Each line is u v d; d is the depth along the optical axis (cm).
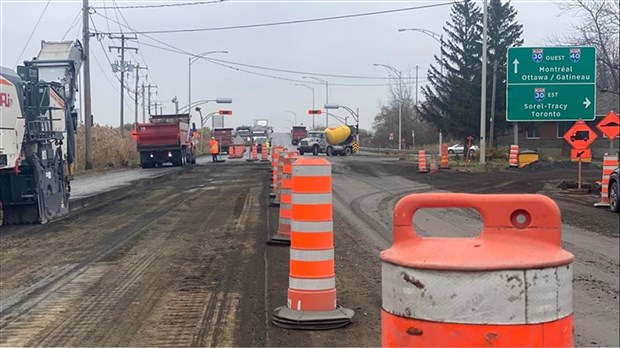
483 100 3728
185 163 4172
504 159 4297
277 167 1820
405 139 9219
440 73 5753
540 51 3027
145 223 1436
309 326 631
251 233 1266
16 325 666
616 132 2014
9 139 1290
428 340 273
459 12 5597
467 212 1573
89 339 615
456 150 6000
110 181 2684
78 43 1783
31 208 1434
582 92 3023
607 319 668
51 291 812
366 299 749
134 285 838
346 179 2781
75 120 1722
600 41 3641
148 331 637
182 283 844
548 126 5747
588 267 927
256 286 820
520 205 294
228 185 2492
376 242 1152
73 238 1238
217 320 671
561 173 3203
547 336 269
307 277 656
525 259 270
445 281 268
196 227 1362
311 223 654
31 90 1441
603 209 1661
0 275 914
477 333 266
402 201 304
